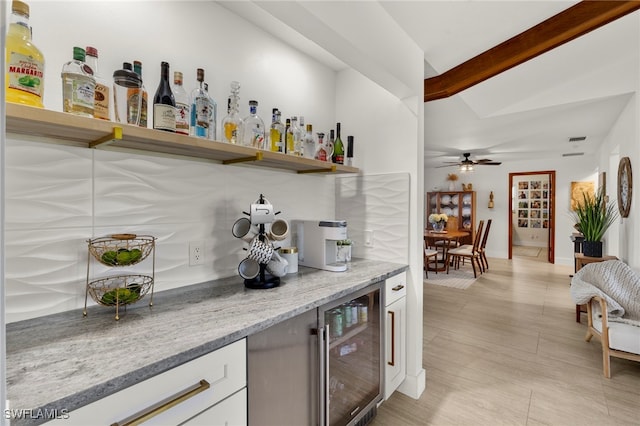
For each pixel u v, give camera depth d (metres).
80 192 1.13
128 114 1.11
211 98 1.47
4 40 0.46
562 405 1.89
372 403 1.70
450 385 2.11
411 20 1.73
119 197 1.23
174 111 1.16
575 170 6.47
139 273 1.29
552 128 4.17
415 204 2.03
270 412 1.12
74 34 1.11
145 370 0.75
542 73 2.82
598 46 2.41
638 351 2.09
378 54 1.58
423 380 2.07
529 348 2.64
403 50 1.82
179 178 1.42
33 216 1.03
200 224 1.51
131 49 1.26
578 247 4.59
